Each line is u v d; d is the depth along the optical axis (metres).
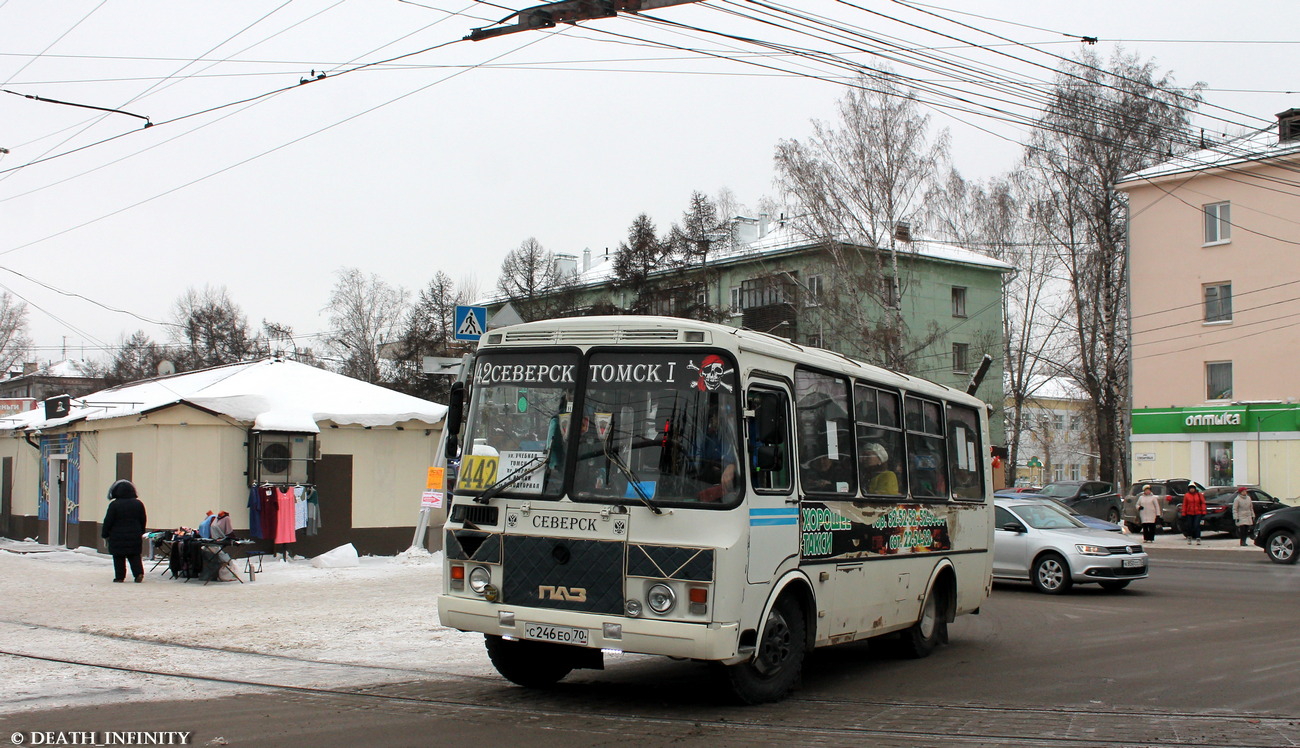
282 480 21.88
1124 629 14.40
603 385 8.45
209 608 14.64
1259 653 12.16
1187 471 40.47
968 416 13.45
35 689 8.97
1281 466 38.06
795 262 43.12
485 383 8.91
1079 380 43.94
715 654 7.77
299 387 23.36
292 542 21.53
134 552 17.78
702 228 45.69
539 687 9.48
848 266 36.47
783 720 8.18
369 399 23.61
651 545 7.98
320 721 7.77
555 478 8.41
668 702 8.85
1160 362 41.41
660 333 8.40
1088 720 8.38
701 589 7.83
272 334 59.88
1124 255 42.53
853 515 10.05
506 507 8.52
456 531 8.71
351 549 21.19
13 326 60.22
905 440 11.47
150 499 21.36
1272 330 38.62
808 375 9.48
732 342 8.25
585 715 8.19
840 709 8.77
